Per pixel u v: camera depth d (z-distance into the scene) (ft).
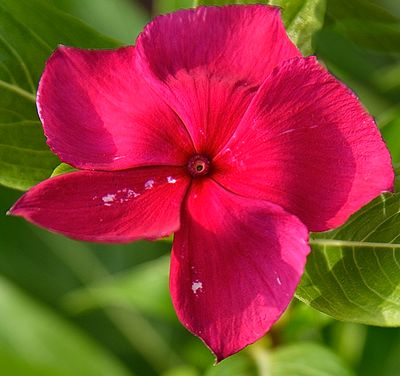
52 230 0.58
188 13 0.59
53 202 0.59
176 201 0.60
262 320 0.58
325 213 0.59
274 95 0.59
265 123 0.59
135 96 0.61
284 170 0.59
